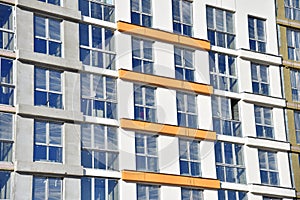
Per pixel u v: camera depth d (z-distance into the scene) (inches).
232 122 1529.3
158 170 1386.6
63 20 1348.4
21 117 1251.8
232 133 1521.9
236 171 1498.5
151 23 1469.0
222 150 1492.4
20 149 1235.9
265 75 1610.5
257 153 1533.0
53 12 1330.0
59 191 1266.0
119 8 1430.9
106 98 1371.8
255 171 1517.0
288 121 1603.1
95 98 1357.0
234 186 1475.1
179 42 1480.1
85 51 1369.3
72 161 1289.4
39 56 1291.8
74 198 1273.4
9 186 1216.8
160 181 1375.5
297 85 1648.6
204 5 1550.2
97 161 1326.3
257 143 1531.7
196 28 1524.4
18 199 1213.7
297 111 1627.7
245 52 1574.8
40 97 1289.4
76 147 1301.7
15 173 1221.1
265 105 1581.0
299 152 1594.5
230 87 1549.0
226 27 1581.0
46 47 1318.9
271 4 1660.9
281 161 1563.7
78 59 1347.2
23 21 1295.5
